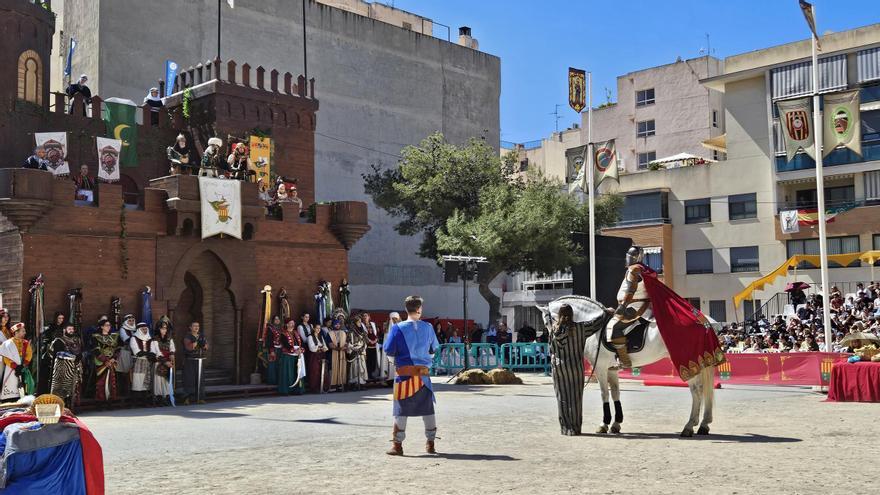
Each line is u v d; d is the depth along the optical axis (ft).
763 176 141.79
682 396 60.49
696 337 36.83
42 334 58.13
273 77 94.94
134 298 65.72
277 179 86.69
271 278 75.00
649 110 184.85
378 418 48.44
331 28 150.41
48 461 19.81
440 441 36.63
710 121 175.22
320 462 31.24
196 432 42.42
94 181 83.66
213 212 68.95
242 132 90.53
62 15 135.95
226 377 72.23
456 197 124.06
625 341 38.09
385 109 158.20
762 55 155.22
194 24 130.72
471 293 167.94
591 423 43.29
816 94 70.08
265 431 42.39
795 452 31.76
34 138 85.35
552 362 39.11
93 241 63.77
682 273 150.61
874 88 128.77
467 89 175.22
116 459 33.06
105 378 58.95
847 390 54.85
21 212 59.31
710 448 33.14
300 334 72.13
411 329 32.78
